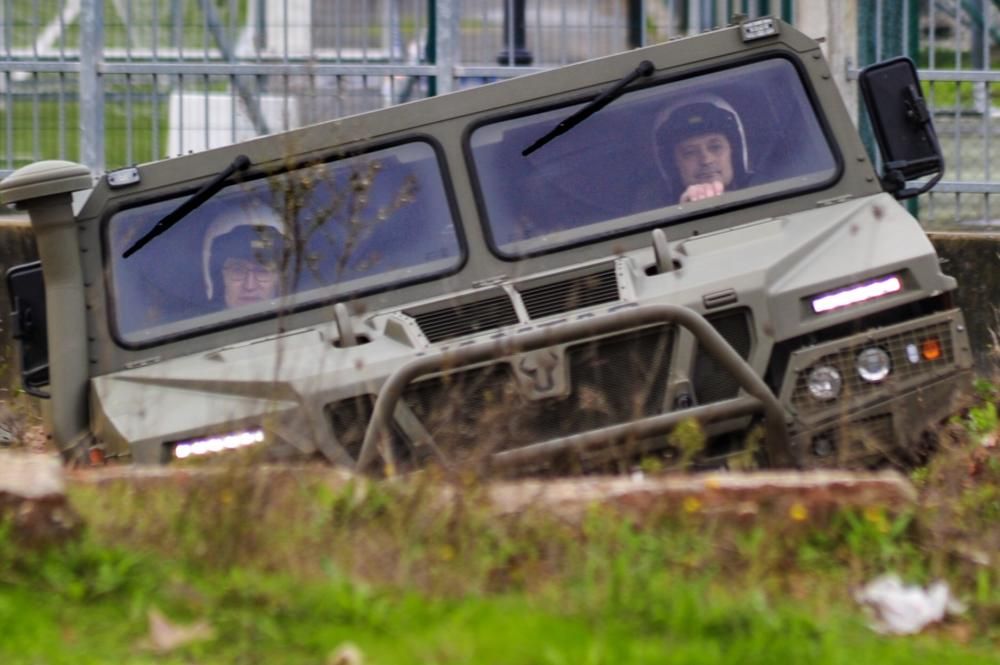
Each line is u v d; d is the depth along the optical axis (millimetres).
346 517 19266
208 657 15961
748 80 29562
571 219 28688
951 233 41219
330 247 28609
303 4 42281
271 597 17109
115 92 42781
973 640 17859
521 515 19062
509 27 42469
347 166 29094
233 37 42406
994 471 24297
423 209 28859
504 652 15922
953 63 42531
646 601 17188
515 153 29141
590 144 29156
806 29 41969
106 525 18703
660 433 23922
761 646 16344
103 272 29031
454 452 23938
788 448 24281
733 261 26703
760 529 19266
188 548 18328
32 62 42812
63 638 16438
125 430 26141
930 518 19781
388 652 15906
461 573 18062
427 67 42375
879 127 28938
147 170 29656
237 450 23281
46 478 18875
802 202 28703
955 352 26000
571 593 17516
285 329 28094
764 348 25641
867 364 25688
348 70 42312
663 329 25328
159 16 42625
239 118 42500
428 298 28094
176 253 29109
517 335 24969
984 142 42531
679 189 28875
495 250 28438
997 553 19484
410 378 24484
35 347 29062
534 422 25047
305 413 25297
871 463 25672
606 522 18922
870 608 18047
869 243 26844
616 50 42406
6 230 41438
